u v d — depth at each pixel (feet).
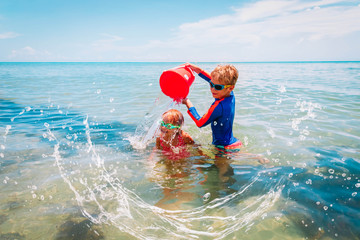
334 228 4.60
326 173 6.85
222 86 8.61
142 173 7.06
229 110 8.84
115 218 5.02
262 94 21.09
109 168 7.39
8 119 13.48
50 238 4.44
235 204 5.47
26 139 10.11
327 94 20.80
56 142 9.77
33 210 5.27
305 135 10.27
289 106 16.03
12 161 7.85
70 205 5.46
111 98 19.99
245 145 9.34
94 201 5.63
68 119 13.51
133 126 12.09
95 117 13.96
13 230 4.63
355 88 24.93
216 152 8.68
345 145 9.12
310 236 4.42
